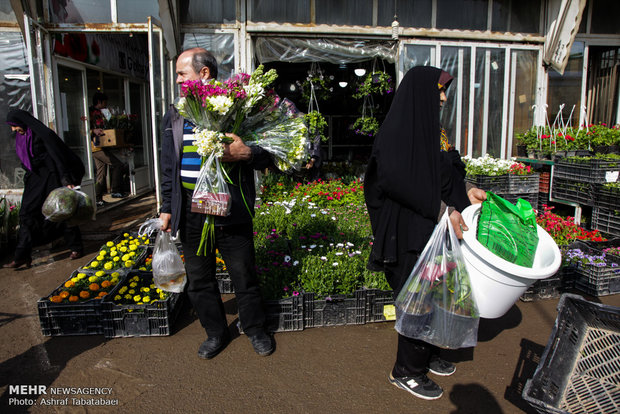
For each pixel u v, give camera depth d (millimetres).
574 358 2230
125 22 5664
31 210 4613
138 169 9070
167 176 2783
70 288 3551
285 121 2857
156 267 2984
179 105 2531
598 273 3932
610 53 8180
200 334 3305
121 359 2955
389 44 6961
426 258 2275
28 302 3902
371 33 6812
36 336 3283
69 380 2723
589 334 2266
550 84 7637
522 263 2393
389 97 8750
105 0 5602
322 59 6871
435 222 2311
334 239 4406
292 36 6719
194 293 2910
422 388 2545
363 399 2543
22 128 4520
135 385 2674
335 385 2674
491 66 7324
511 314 3668
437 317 2277
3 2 5746
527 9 7242
